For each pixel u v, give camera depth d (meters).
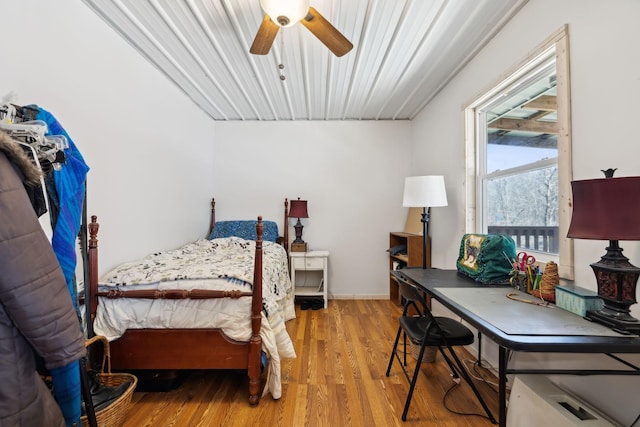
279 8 1.40
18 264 0.70
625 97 1.15
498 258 1.72
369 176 3.83
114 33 2.02
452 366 1.84
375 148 3.83
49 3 1.53
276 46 2.19
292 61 2.41
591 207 0.98
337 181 3.83
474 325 1.08
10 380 0.69
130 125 2.20
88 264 1.51
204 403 1.65
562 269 1.43
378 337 2.54
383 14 1.84
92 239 1.62
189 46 2.21
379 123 3.83
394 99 3.18
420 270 2.13
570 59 1.40
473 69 2.31
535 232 1.82
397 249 3.45
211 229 3.72
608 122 1.22
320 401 1.66
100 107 1.90
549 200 1.71
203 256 2.50
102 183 1.92
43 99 1.51
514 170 2.00
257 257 1.63
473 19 1.87
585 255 1.33
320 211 3.83
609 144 1.22
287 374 1.94
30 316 0.71
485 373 1.96
